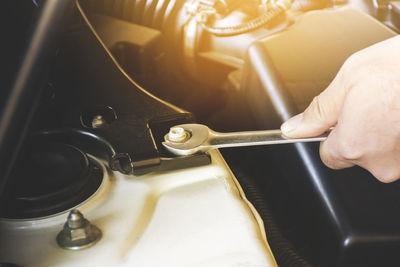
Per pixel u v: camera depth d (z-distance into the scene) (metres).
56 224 0.32
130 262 0.30
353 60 0.47
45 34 0.34
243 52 0.71
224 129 0.70
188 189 0.36
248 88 0.63
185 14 0.71
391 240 0.39
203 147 0.38
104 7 0.74
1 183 0.28
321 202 0.42
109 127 0.39
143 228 0.33
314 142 0.48
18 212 0.32
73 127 0.39
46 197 0.33
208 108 0.74
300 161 0.47
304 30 0.67
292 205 0.48
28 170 0.35
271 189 0.53
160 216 0.34
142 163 0.36
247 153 0.59
